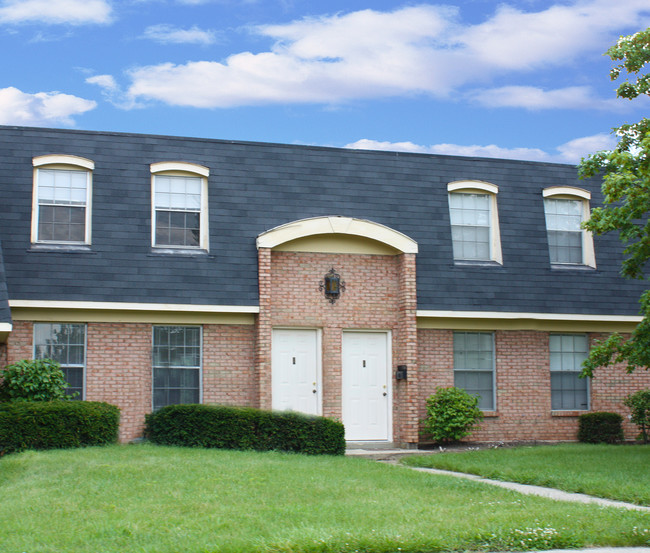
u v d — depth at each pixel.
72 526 10.38
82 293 19.20
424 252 21.83
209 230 20.52
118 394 19.42
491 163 23.33
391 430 21.05
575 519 10.80
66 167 20.20
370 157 22.36
